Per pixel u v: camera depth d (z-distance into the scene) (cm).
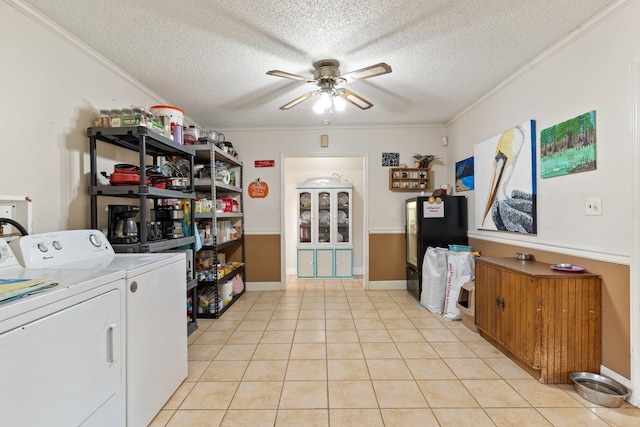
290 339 275
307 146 447
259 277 454
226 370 220
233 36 216
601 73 192
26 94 179
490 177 316
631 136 174
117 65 254
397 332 289
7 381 90
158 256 192
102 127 216
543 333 199
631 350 176
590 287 197
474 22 202
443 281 342
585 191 205
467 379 207
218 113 382
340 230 553
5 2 167
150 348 165
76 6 181
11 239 154
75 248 175
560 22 201
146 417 160
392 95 327
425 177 436
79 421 115
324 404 181
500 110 302
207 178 360
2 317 88
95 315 125
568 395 188
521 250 273
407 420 167
